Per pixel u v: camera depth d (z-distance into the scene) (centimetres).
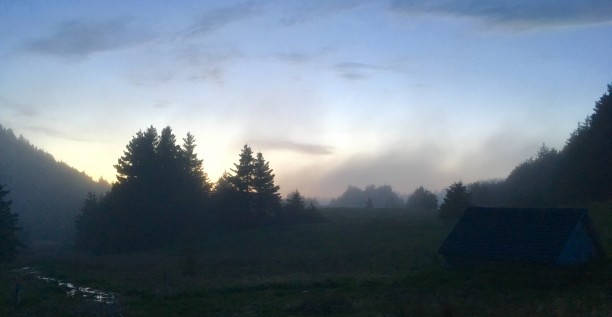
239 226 9081
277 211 9288
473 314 2328
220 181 10469
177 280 4219
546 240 3469
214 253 7062
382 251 5772
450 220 7856
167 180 9256
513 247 3547
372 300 2923
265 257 6116
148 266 5728
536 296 2809
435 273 3688
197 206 9419
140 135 9431
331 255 5831
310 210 9519
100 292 3741
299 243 7269
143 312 2831
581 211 3538
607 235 4556
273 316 2588
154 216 9038
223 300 3197
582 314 2202
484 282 3275
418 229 7275
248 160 9219
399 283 3581
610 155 6962
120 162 9400
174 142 9600
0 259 6925
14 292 3212
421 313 2381
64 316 2602
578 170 7325
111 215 9162
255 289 3594
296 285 3647
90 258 7338
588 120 7738
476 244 3734
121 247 8925
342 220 9344
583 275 3144
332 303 2791
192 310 2897
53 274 4994
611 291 2750
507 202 8481
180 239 8912
